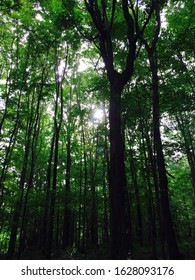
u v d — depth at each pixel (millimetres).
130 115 12258
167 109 11320
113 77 8422
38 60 18453
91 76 21734
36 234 24438
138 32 8898
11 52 18375
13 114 17328
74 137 22312
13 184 16469
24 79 16922
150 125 11305
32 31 16156
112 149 7438
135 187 13820
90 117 20109
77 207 17672
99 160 21547
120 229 6551
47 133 24344
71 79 21594
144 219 21422
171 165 24141
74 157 25453
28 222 19391
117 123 7781
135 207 16188
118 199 6832
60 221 22328
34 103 20656
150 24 13320
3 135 17062
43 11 14625
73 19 10125
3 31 17641
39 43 16297
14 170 20188
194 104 10406
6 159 16266
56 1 12609
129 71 8406
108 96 15023
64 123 20188
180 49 10688
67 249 16750
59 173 24438
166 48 11102
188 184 19562
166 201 10391
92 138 19641
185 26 12492
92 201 17344
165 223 10227
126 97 11688
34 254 15805
